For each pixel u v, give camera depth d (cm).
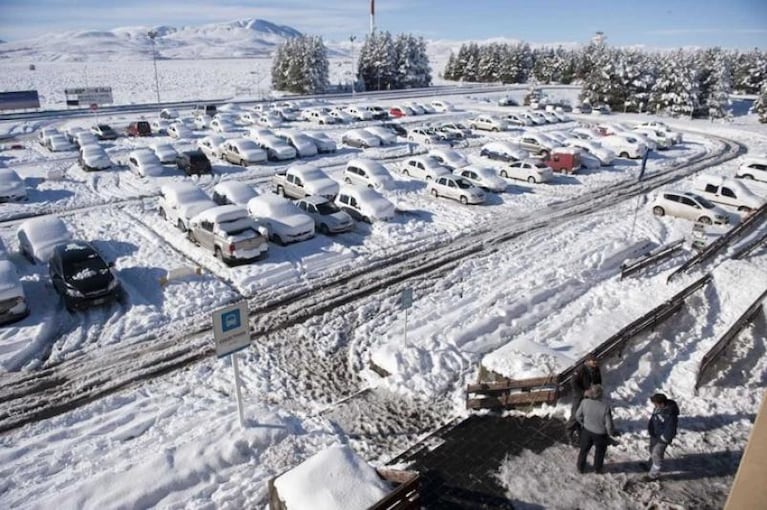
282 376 1286
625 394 1114
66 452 988
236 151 3422
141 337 1437
